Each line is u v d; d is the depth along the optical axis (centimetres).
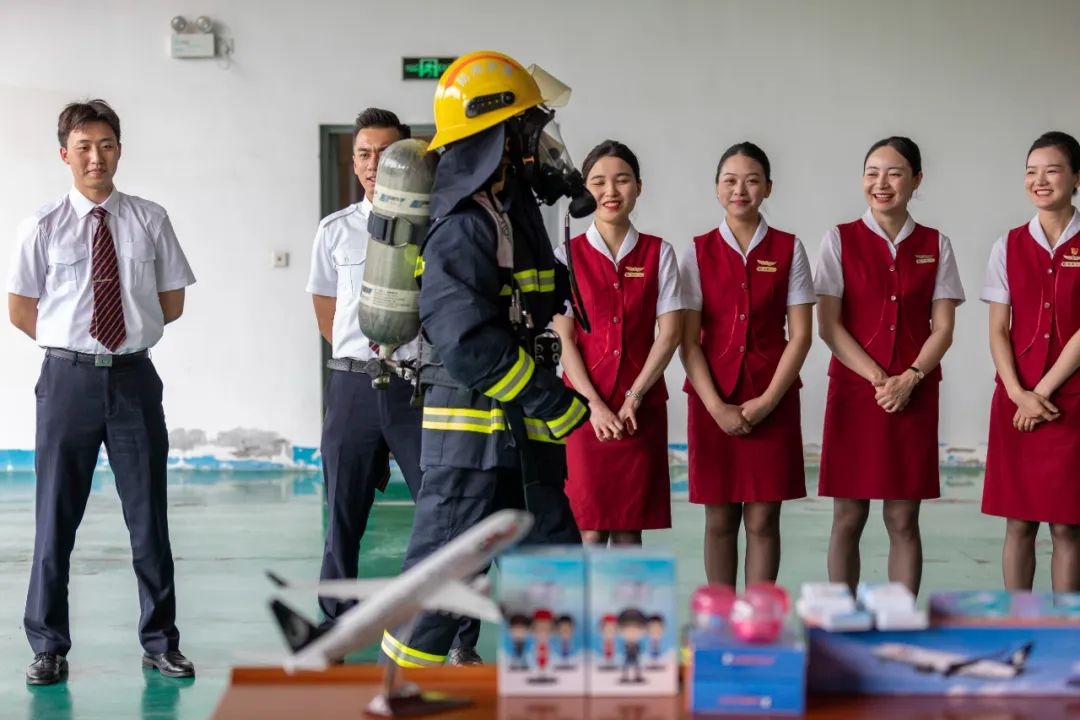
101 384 376
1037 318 391
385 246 266
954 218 814
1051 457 387
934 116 809
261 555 570
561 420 256
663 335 393
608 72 811
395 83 810
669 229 819
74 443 378
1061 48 802
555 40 809
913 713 171
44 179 812
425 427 272
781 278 398
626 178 392
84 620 460
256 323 822
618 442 388
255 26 809
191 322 822
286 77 812
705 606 178
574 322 397
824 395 809
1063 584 395
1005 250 400
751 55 809
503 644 177
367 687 186
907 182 399
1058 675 178
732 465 397
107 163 377
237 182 816
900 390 391
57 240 376
